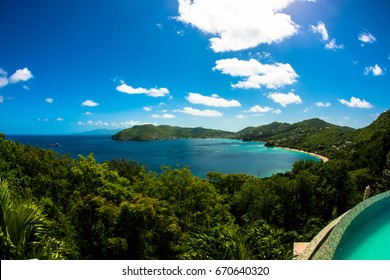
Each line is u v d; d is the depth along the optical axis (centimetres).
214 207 2267
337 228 861
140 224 1295
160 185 2222
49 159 2106
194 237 676
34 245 541
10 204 546
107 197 1636
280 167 10031
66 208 1508
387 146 4122
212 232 667
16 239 527
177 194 2183
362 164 5219
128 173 2792
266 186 3359
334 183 3052
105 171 1883
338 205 2966
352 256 841
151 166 9600
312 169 3672
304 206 2970
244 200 3331
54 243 588
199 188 2161
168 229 1382
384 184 2223
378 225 1039
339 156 7444
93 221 1273
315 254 708
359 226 972
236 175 4300
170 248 1374
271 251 657
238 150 17650
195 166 10069
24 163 1842
